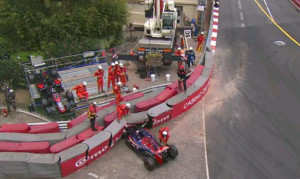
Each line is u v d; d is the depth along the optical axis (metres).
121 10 27.45
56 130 17.50
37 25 24.69
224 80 23.55
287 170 15.67
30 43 24.95
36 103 20.41
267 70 24.80
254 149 17.05
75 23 24.98
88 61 25.14
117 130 16.75
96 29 26.06
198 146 17.25
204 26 32.94
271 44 29.03
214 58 26.64
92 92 21.42
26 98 21.72
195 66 25.48
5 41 24.92
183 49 27.72
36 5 24.98
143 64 24.14
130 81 23.52
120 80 21.98
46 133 16.88
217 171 15.60
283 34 31.06
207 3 37.50
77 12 25.22
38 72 22.23
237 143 17.48
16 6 24.41
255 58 26.61
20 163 14.33
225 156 16.56
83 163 15.56
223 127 18.73
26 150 15.14
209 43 27.25
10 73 22.25
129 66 25.70
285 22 34.09
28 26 24.39
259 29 32.28
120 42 28.42
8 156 14.52
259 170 15.68
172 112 19.00
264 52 27.59
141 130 16.83
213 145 17.33
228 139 17.78
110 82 21.91
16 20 24.14
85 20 25.12
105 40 26.42
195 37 31.09
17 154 14.70
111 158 16.36
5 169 14.52
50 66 22.77
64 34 24.95
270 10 37.56
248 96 21.64
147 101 19.34
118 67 21.48
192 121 19.25
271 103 20.91
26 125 17.09
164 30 25.06
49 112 19.50
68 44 24.66
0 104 20.41
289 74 24.23
